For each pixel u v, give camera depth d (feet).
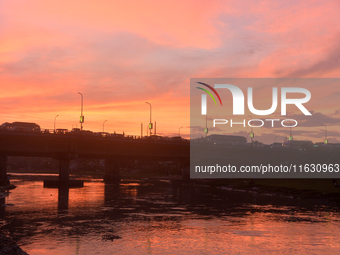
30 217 128.06
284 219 129.29
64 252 79.71
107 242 89.56
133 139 342.85
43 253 78.64
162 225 114.83
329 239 95.50
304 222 122.72
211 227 111.96
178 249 83.87
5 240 78.38
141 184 356.18
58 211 144.25
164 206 166.71
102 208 155.63
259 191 263.08
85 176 540.93
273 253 81.05
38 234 98.12
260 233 102.99
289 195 230.07
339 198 193.36
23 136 282.77
